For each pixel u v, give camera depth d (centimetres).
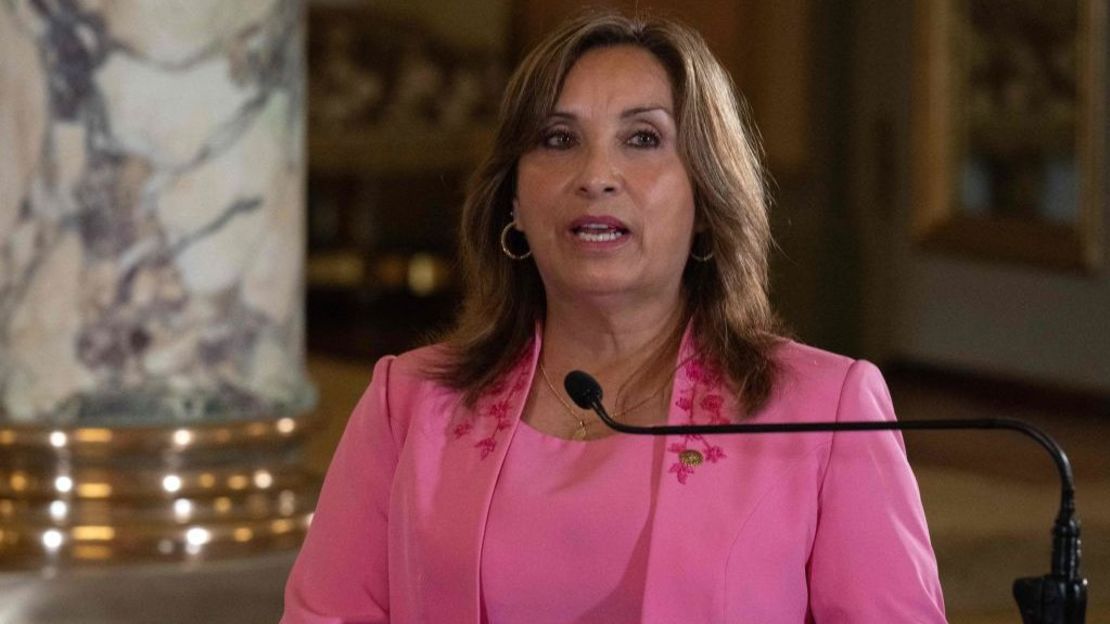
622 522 945
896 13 3912
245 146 1909
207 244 1894
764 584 929
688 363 998
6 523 1842
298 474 1961
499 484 980
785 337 1035
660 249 984
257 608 1830
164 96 1862
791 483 945
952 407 3519
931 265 3891
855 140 4044
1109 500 2330
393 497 1007
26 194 1872
